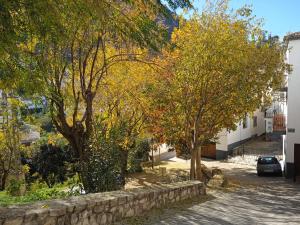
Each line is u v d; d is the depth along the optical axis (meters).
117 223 8.91
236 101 17.77
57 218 7.17
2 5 6.90
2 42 7.20
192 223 9.83
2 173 21.67
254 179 25.81
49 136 21.81
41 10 7.37
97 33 12.19
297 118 24.58
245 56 17.19
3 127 20.33
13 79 8.31
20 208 7.04
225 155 38.44
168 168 30.70
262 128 49.84
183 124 19.47
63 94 13.46
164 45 10.25
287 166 25.19
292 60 24.31
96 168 12.16
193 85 17.30
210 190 18.31
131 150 24.06
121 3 9.92
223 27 16.62
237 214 11.84
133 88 18.16
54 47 11.50
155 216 10.20
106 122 17.12
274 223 10.67
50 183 22.27
